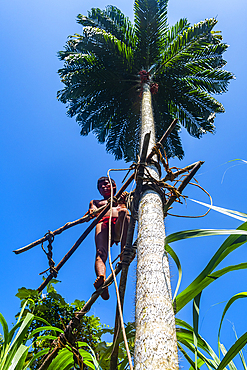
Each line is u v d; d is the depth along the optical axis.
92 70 8.91
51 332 4.38
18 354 2.38
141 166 3.30
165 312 1.96
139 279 2.26
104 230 4.45
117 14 9.20
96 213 4.48
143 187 3.25
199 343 2.57
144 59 9.23
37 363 3.90
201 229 1.74
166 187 3.18
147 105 6.50
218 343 1.94
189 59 9.03
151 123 5.46
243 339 1.85
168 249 2.00
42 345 4.23
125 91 9.29
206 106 9.23
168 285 2.18
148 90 7.94
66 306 4.57
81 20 9.15
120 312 1.88
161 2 9.17
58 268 4.21
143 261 2.38
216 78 9.12
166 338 1.80
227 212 1.59
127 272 3.58
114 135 10.00
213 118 9.12
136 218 3.34
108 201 4.37
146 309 1.99
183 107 9.45
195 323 1.76
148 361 1.69
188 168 3.24
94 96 9.47
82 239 4.27
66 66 9.00
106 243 4.35
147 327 1.88
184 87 9.26
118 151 10.07
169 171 3.28
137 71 9.23
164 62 9.12
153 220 2.78
